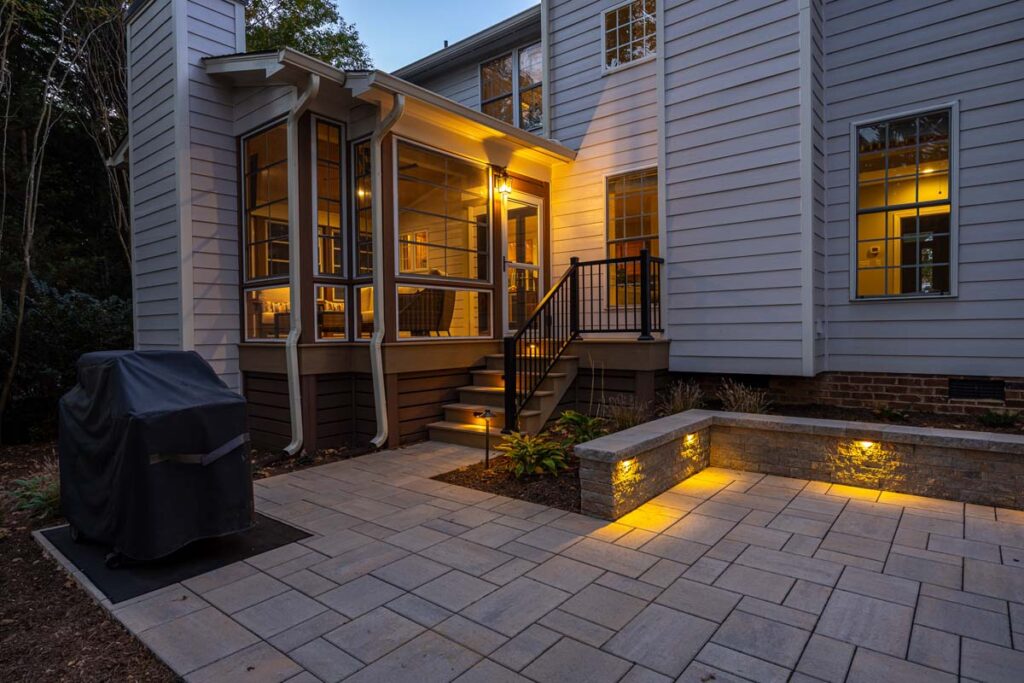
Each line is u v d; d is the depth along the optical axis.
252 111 5.79
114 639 2.35
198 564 3.04
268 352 5.57
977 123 5.20
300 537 3.39
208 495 3.08
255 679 2.03
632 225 7.13
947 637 2.26
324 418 5.54
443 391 6.13
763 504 3.92
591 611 2.49
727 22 6.04
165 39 5.86
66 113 10.87
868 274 5.83
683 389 6.24
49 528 3.68
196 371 3.36
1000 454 3.78
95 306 7.59
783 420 4.66
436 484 4.43
